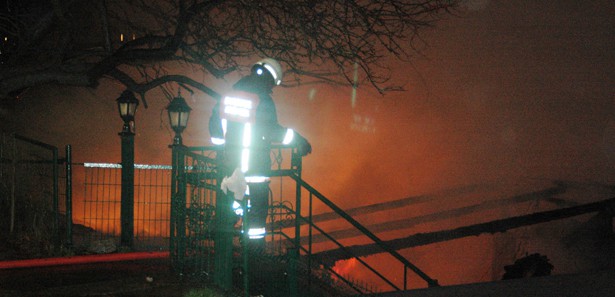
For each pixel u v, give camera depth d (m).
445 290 4.79
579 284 4.80
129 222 7.49
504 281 5.07
